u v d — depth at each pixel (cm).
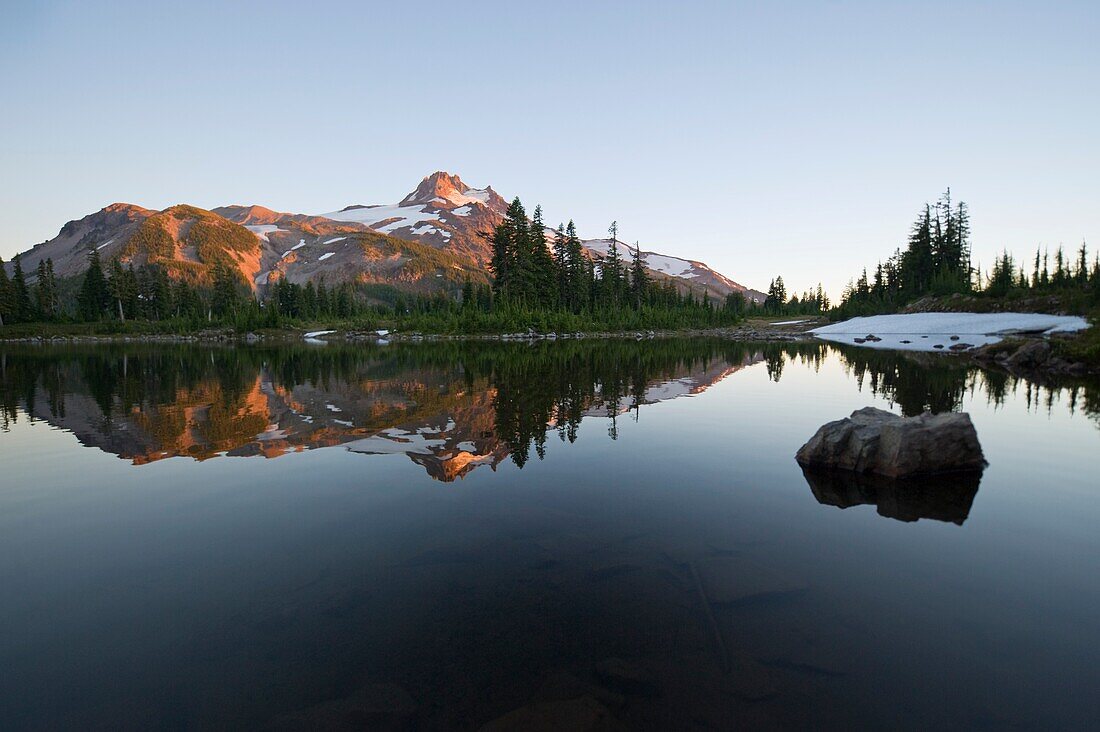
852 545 622
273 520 701
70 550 612
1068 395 1788
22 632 450
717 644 427
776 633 442
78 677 394
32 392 2000
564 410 1553
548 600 495
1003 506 756
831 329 7550
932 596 504
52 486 848
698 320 10338
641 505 757
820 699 365
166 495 803
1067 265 7462
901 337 5619
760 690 374
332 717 352
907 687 376
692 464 977
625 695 371
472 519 702
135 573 555
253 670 401
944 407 1575
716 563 570
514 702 365
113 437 1207
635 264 10625
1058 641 430
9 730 341
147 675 396
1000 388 1962
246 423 1364
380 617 468
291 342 7731
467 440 1168
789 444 1134
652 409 1567
